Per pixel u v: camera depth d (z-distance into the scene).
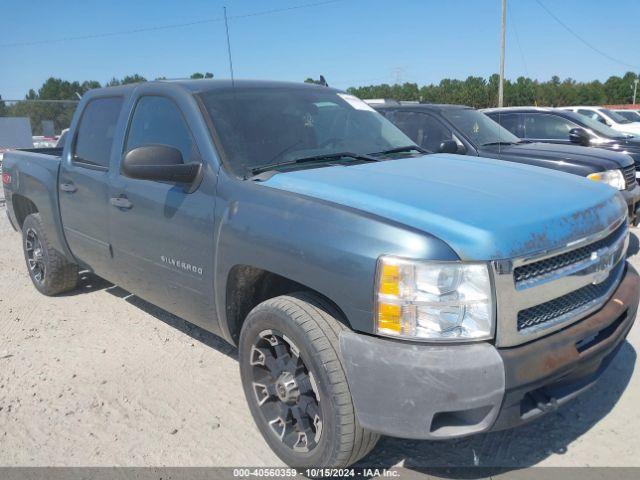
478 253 2.29
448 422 2.39
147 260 3.72
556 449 2.99
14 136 16.78
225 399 3.56
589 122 8.65
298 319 2.61
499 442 3.07
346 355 2.45
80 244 4.55
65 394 3.66
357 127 3.93
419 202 2.56
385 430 2.41
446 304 2.28
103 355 4.20
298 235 2.63
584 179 3.19
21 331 4.68
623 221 3.02
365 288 2.38
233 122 3.40
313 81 4.74
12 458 3.04
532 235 2.40
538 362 2.36
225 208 3.05
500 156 6.65
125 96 4.08
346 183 2.86
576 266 2.58
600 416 3.26
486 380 2.26
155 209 3.52
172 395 3.62
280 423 2.93
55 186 4.72
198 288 3.33
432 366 2.26
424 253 2.29
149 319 4.86
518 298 2.34
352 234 2.46
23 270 6.52
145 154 3.12
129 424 3.32
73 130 4.60
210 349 4.25
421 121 7.36
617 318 2.86
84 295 5.51
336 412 2.50
